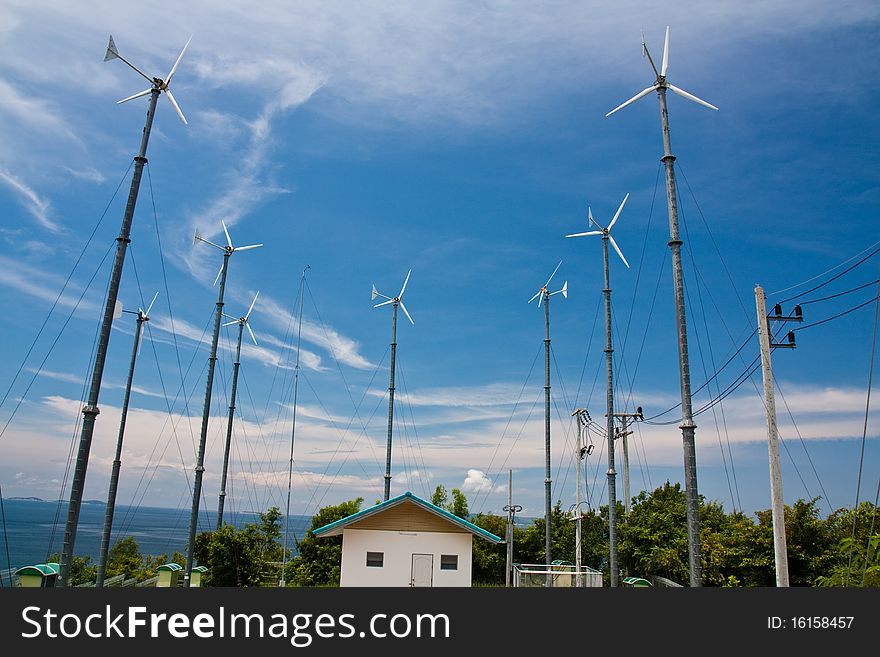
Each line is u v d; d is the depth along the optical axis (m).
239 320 41.12
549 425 38.16
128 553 64.50
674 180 20.50
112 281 19.73
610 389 29.55
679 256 19.81
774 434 20.14
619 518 41.69
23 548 111.50
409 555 27.92
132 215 20.30
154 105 21.53
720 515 40.25
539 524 45.19
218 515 37.88
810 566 30.78
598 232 31.41
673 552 33.03
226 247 34.28
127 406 33.16
